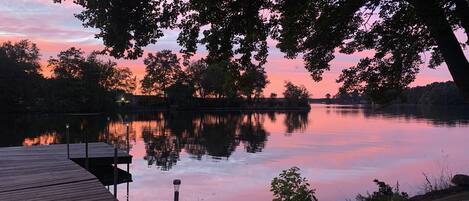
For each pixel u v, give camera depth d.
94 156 16.00
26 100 79.88
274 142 36.59
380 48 10.41
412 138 39.53
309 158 25.61
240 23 8.01
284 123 65.56
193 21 8.55
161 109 109.62
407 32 9.77
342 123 65.56
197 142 36.94
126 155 16.53
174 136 42.62
